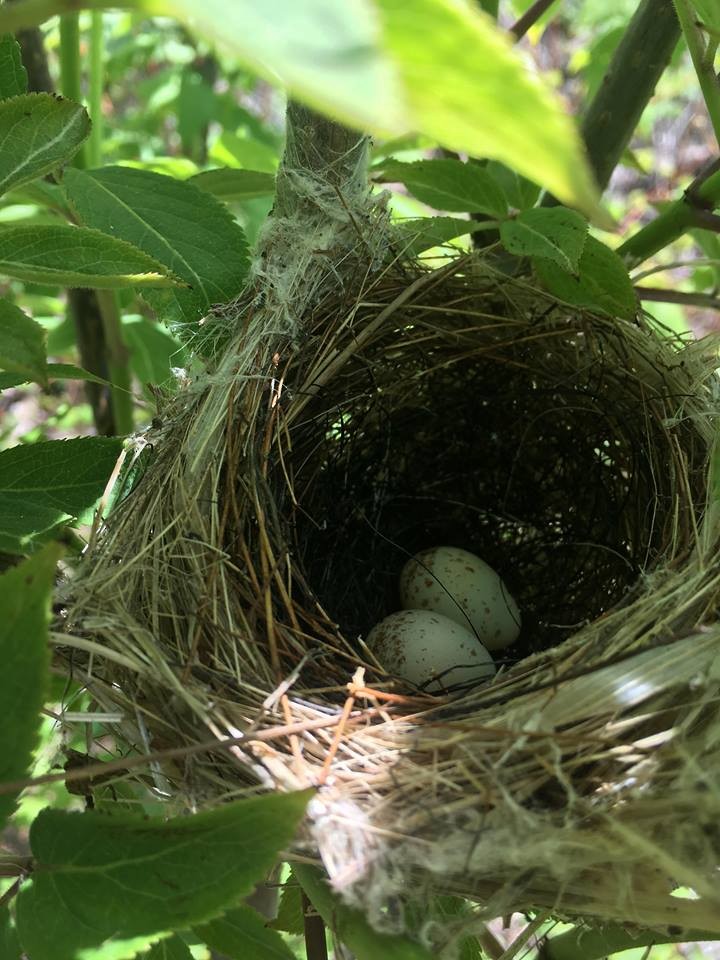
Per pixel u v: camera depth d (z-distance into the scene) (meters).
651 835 0.08
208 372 0.12
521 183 0.13
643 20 0.12
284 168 0.11
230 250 0.10
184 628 0.10
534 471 0.15
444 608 0.14
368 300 0.13
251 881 0.06
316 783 0.08
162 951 0.09
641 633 0.10
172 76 0.29
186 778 0.09
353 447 0.14
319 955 0.09
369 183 0.12
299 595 0.12
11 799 0.06
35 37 0.13
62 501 0.09
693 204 0.12
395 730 0.09
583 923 0.09
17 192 0.12
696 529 0.11
